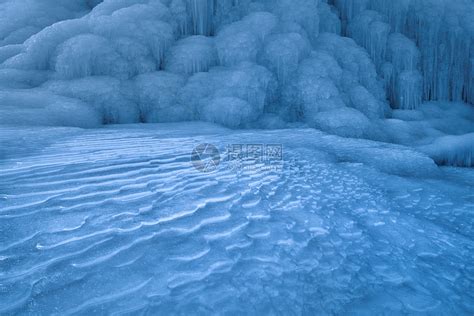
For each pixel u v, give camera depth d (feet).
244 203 8.95
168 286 5.09
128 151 13.14
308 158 16.11
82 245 5.91
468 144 27.25
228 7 38.04
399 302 5.56
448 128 37.24
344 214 9.25
